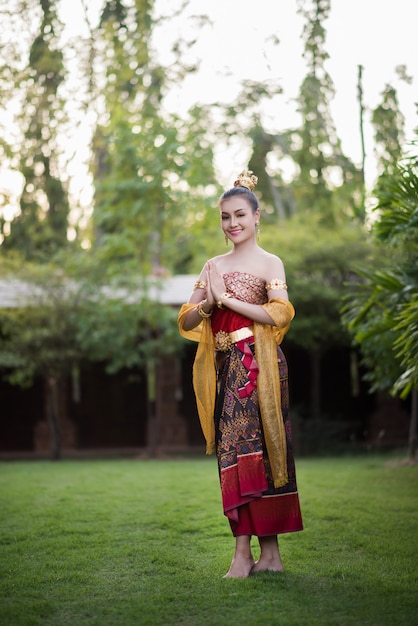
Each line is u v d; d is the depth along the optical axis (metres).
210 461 11.36
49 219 18.72
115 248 15.09
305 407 14.55
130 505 5.99
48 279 12.29
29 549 4.41
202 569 3.83
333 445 12.87
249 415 3.64
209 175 16.75
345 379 14.80
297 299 12.65
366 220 8.16
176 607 3.16
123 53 16.36
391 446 13.77
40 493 6.86
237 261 3.84
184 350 14.28
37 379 14.34
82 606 3.23
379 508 5.60
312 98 17.77
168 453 13.62
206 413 3.84
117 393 14.57
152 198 13.71
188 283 14.34
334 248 12.98
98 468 9.96
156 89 16.41
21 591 3.50
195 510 5.62
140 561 4.06
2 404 14.32
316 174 17.36
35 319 12.41
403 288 6.41
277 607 3.13
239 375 3.69
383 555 4.07
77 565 3.97
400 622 2.92
